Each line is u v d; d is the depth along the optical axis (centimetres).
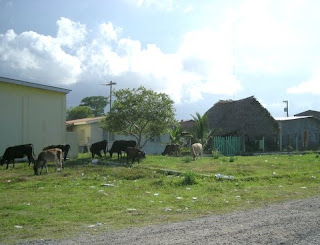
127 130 2555
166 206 1005
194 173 1512
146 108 2447
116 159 2325
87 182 1459
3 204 1047
